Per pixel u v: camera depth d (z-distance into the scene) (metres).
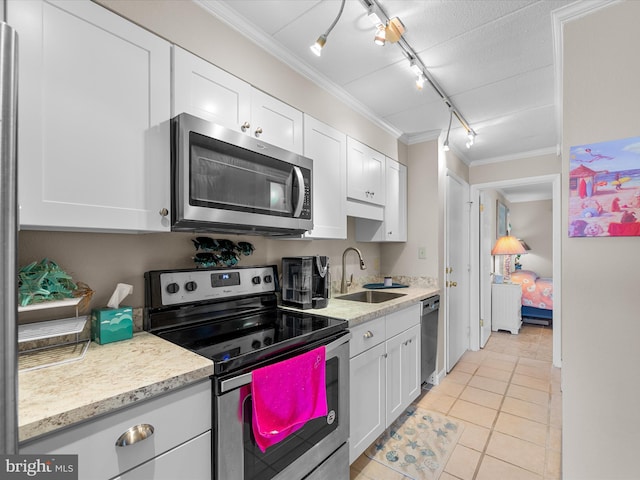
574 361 1.37
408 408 2.38
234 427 1.03
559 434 2.04
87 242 1.23
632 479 1.24
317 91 1.97
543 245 6.00
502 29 1.55
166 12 1.21
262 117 1.58
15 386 0.52
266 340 1.24
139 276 1.38
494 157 3.66
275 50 1.65
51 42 0.92
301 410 1.21
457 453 1.86
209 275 1.54
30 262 1.10
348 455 1.54
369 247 3.01
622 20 1.28
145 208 1.13
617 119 1.28
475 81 2.03
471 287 3.76
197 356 1.05
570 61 1.39
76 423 0.72
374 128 2.54
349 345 1.58
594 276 1.33
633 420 1.25
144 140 1.13
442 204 2.94
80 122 0.98
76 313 1.15
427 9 1.42
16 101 0.53
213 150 1.26
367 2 1.36
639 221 1.23
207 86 1.34
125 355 1.06
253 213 1.40
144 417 0.83
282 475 1.19
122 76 1.08
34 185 0.89
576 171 1.37
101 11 1.03
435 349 2.74
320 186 1.94
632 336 1.25
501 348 3.80
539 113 2.49
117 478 0.78
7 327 0.50
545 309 4.76
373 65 1.85
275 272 1.86
